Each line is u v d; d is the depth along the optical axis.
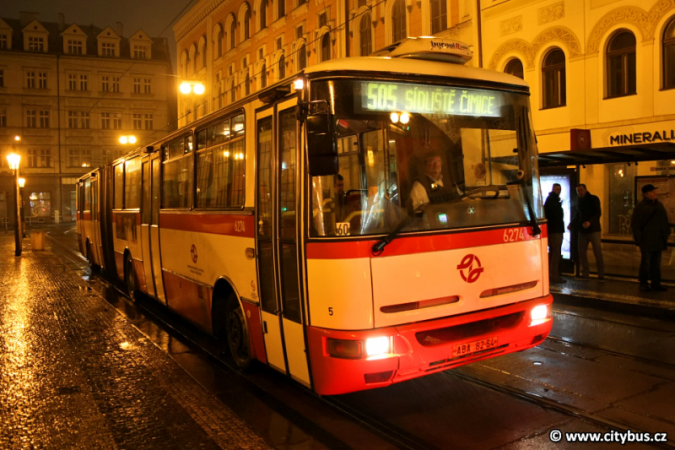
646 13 13.55
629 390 5.48
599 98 14.66
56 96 55.69
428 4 19.72
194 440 4.67
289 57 29.27
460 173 5.01
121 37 60.91
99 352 7.54
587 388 5.55
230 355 7.14
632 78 14.10
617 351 6.79
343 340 4.40
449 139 4.99
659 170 11.12
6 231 45.34
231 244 6.27
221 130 6.68
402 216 4.64
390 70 4.82
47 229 48.81
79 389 6.02
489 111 5.25
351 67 4.71
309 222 4.65
